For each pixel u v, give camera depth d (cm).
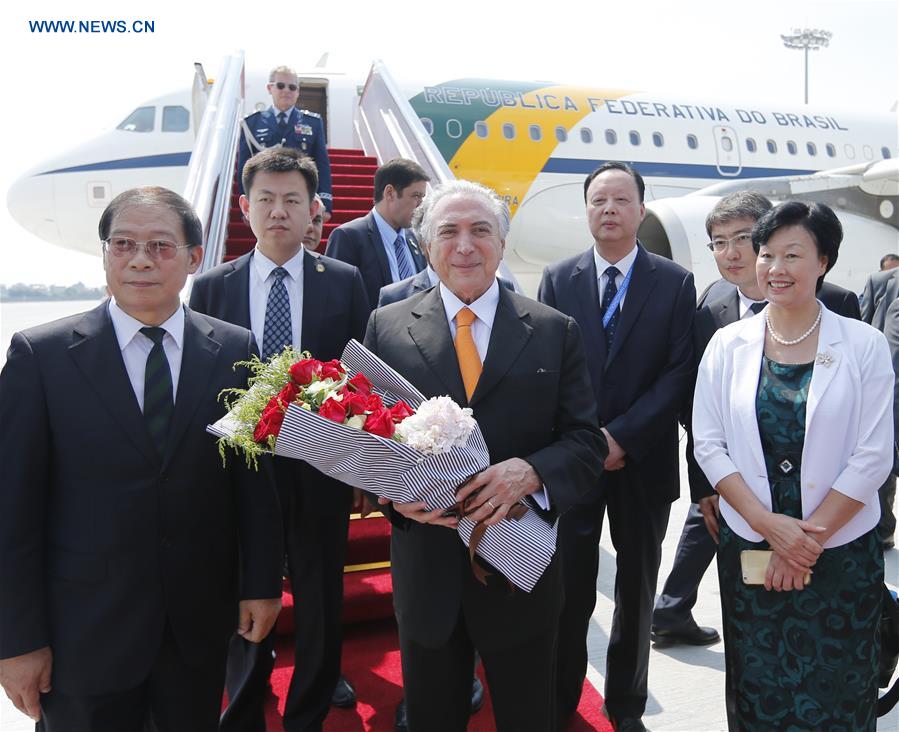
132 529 166
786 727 188
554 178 1037
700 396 214
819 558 187
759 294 269
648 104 1129
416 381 179
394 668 296
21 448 160
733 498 195
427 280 283
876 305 411
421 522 168
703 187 1121
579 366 189
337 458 152
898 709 280
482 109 1018
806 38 2791
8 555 157
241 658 241
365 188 669
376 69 790
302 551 248
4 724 270
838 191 938
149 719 182
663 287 262
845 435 187
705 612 369
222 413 178
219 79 634
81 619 163
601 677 306
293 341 256
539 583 181
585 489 178
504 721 187
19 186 957
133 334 175
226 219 504
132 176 945
